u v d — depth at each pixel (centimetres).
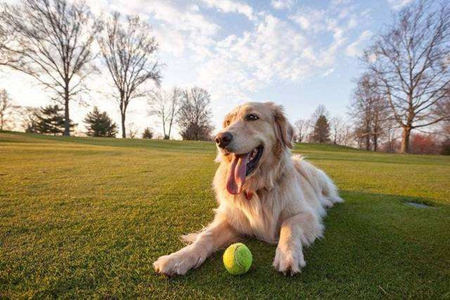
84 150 399
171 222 88
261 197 78
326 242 74
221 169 88
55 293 48
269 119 89
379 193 146
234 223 79
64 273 55
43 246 68
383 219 96
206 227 82
